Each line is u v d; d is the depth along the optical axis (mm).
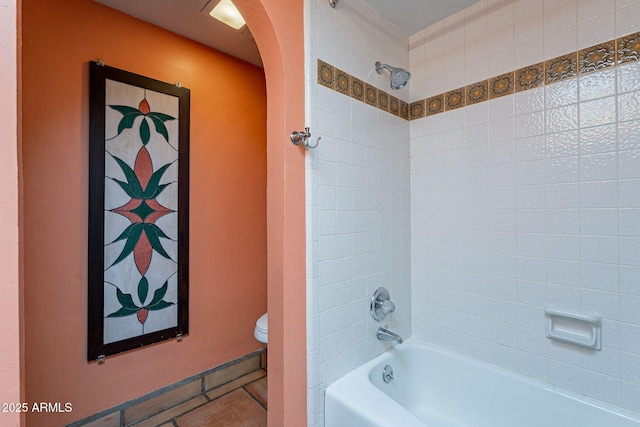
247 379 2049
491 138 1434
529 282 1325
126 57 1604
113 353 1548
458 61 1548
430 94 1662
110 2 1518
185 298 1812
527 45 1321
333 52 1306
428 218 1678
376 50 1529
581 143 1187
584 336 1185
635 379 1075
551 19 1257
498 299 1420
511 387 1347
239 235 2090
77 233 1453
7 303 577
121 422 1574
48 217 1378
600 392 1149
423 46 1687
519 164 1349
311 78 1201
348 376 1322
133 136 1612
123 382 1589
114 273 1553
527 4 1321
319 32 1245
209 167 1939
